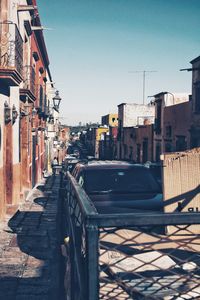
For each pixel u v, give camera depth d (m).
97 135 55.44
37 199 13.88
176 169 3.59
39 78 20.59
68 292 2.80
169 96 19.92
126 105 33.28
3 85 9.27
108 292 1.69
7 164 10.94
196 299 1.64
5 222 9.54
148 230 1.54
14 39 9.73
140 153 25.50
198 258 2.22
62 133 61.44
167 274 1.99
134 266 2.11
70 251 2.59
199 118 14.52
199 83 14.41
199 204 3.57
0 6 9.26
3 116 9.49
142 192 5.26
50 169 30.39
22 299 4.99
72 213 2.62
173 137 18.22
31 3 14.80
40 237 8.26
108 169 5.98
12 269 6.18
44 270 6.09
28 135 14.98
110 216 1.37
